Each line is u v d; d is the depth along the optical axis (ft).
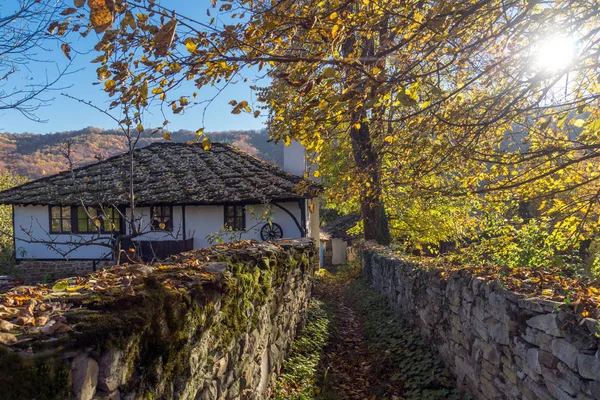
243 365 12.30
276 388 16.29
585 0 11.35
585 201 15.39
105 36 8.87
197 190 47.16
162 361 7.27
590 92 15.94
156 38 8.21
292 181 49.44
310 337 22.94
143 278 8.37
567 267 17.07
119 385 6.15
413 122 14.52
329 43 10.68
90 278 9.16
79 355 5.49
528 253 20.39
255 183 48.52
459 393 15.14
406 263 24.89
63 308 6.50
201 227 48.37
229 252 14.37
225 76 11.30
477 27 13.57
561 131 15.70
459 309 15.58
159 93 10.85
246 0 10.91
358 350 22.94
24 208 51.37
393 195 46.88
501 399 11.85
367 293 36.55
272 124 14.21
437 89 10.68
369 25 11.72
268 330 15.69
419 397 15.57
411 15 12.02
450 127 13.47
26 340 5.18
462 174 18.79
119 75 9.77
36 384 4.76
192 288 8.82
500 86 15.55
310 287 30.27
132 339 6.37
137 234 16.37
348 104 12.08
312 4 11.50
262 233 47.55
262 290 14.76
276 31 11.80
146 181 50.49
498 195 18.70
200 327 9.00
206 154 58.49
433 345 18.92
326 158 25.49
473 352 14.11
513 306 11.12
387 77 11.54
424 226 53.21
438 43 10.77
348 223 97.91
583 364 7.99
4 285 17.99
